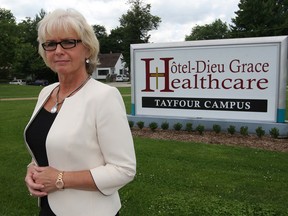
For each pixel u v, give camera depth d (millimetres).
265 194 4605
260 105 8867
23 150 7230
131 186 4879
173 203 4266
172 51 9797
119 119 1561
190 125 9359
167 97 10062
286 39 8391
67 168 1573
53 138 1573
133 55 10328
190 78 9680
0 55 40750
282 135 8492
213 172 5613
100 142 1562
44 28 1678
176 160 6387
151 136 8898
